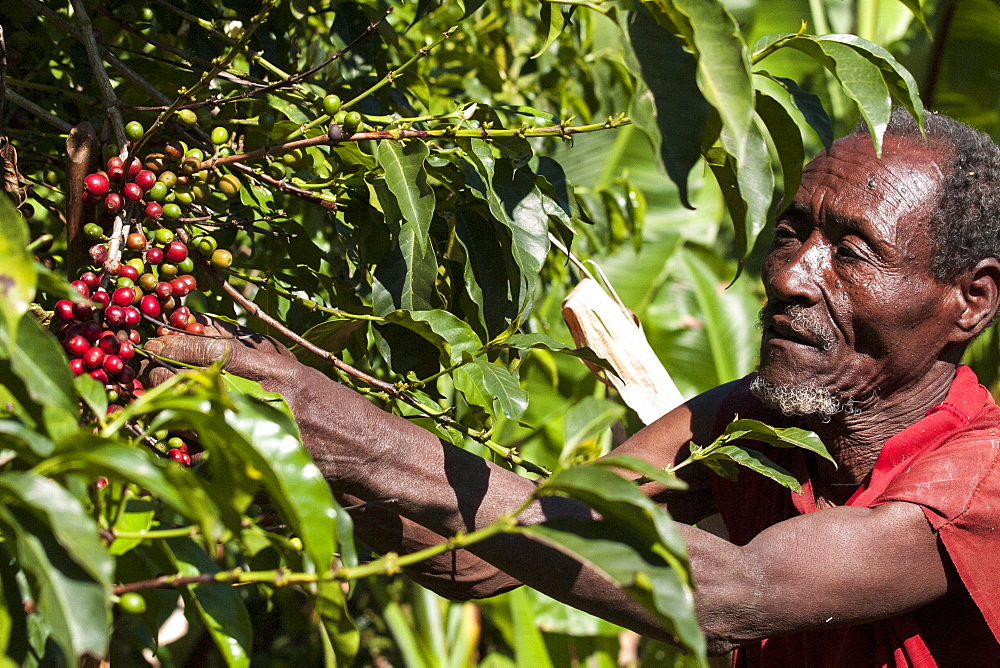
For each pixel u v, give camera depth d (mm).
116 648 2330
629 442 2084
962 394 1723
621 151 4582
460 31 2867
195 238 1483
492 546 1440
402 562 1057
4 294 857
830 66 1292
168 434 1374
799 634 1836
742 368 4543
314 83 1958
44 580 848
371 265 1696
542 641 4195
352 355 1868
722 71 1085
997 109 5039
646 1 1150
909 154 1647
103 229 1468
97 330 1287
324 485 1034
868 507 1561
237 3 1937
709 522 2273
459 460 1475
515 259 1546
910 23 5398
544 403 4051
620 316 2291
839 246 1648
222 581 1097
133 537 1077
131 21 1731
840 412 1732
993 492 1528
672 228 4492
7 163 1521
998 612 1511
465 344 1502
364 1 1916
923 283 1630
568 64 3158
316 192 1635
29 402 983
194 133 1611
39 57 1921
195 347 1350
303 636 4992
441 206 1727
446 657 4355
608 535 1049
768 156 1237
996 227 1686
